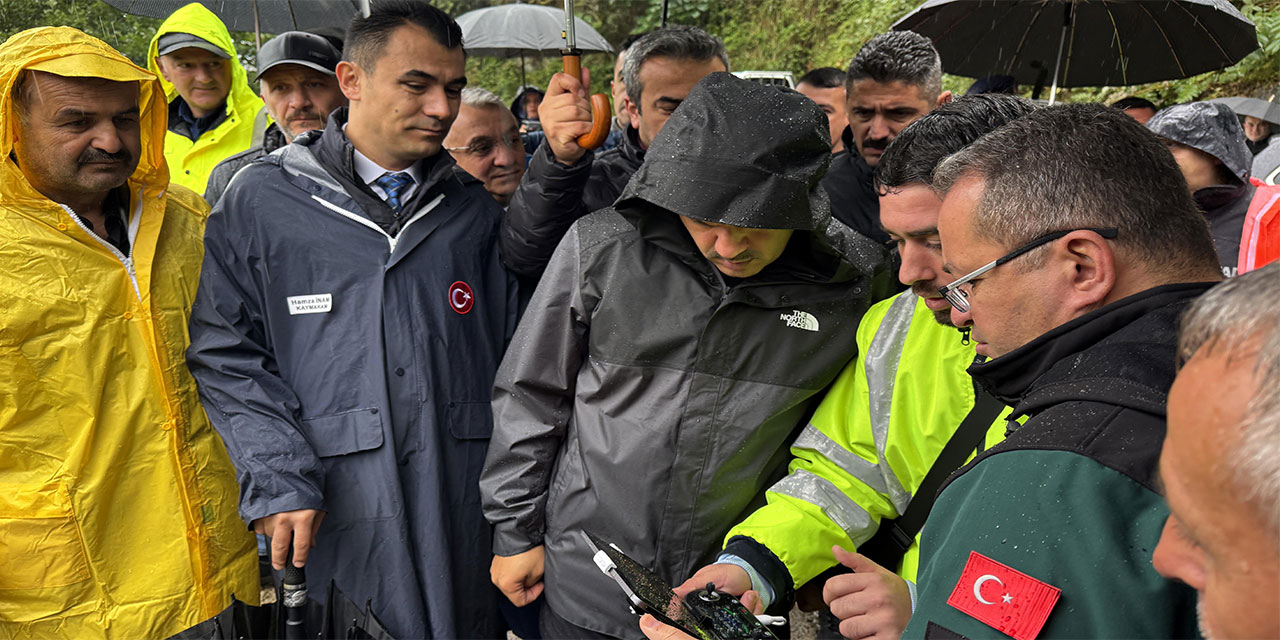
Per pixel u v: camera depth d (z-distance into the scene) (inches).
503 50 170.2
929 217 52.8
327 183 80.1
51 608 75.3
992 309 40.6
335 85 126.1
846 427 68.7
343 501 78.7
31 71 70.3
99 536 76.8
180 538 80.7
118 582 77.8
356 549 79.0
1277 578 20.7
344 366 78.5
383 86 77.5
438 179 82.6
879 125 101.8
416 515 80.0
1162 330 34.9
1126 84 110.0
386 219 80.7
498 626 87.9
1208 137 102.3
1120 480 32.0
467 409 83.2
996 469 35.8
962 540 35.6
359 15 80.4
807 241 70.7
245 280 78.7
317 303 78.7
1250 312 21.7
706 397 70.9
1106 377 34.7
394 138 79.0
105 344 76.8
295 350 79.0
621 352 72.2
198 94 129.5
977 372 41.3
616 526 73.0
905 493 63.2
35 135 71.6
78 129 72.1
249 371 76.8
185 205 86.9
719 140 64.3
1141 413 32.9
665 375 71.7
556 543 76.2
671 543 72.3
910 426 62.4
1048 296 38.6
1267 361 20.7
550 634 78.7
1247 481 20.5
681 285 71.7
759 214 62.6
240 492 74.7
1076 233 37.5
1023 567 33.1
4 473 73.8
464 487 83.0
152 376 79.7
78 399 75.2
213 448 84.0
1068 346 37.4
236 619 73.2
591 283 73.5
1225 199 104.1
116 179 75.3
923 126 54.4
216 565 83.4
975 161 41.4
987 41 111.4
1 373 72.0
